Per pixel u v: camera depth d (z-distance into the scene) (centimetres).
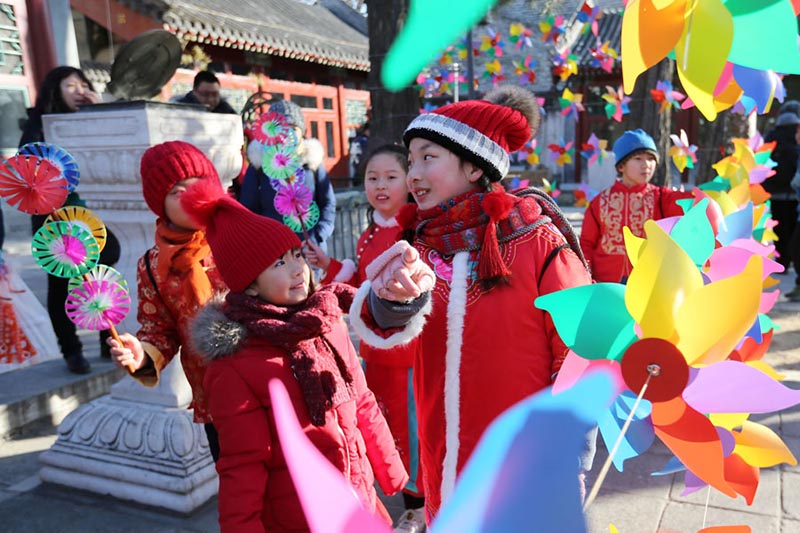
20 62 760
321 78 1816
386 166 251
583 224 394
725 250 127
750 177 207
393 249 125
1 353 399
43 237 177
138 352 200
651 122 692
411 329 133
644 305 99
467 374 145
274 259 146
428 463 160
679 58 99
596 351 106
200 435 279
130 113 288
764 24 96
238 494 134
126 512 270
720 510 260
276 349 144
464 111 147
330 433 147
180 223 204
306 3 2344
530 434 63
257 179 370
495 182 154
